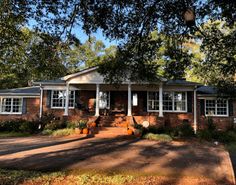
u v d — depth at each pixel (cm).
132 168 849
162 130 1827
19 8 712
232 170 848
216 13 765
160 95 2011
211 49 850
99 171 799
